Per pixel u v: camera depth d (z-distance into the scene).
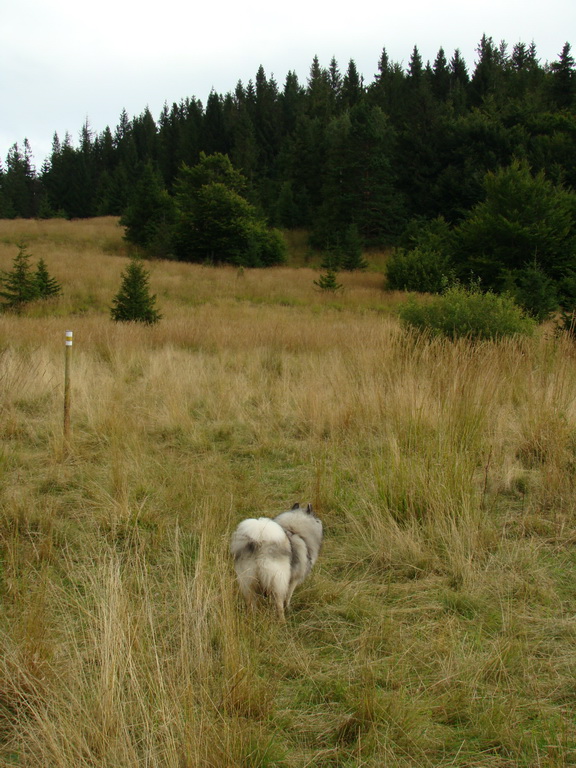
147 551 4.34
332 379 8.91
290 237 50.84
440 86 74.56
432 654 3.25
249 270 35.22
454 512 4.59
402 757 2.57
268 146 73.56
